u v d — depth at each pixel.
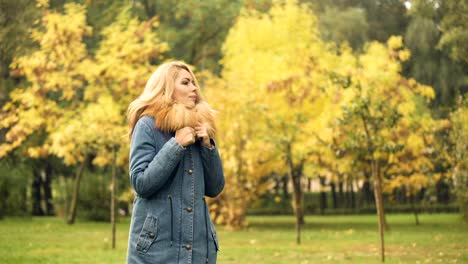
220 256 12.12
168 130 3.34
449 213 32.62
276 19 21.92
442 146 19.55
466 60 14.66
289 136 15.73
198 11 26.28
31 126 17.55
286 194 41.53
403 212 35.75
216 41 28.02
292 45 21.02
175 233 3.26
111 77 18.23
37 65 16.12
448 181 21.31
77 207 25.16
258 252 12.95
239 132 20.53
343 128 16.75
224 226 23.08
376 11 25.53
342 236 17.59
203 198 3.40
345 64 19.38
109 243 14.84
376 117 11.74
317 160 19.61
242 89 20.09
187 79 3.47
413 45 21.33
